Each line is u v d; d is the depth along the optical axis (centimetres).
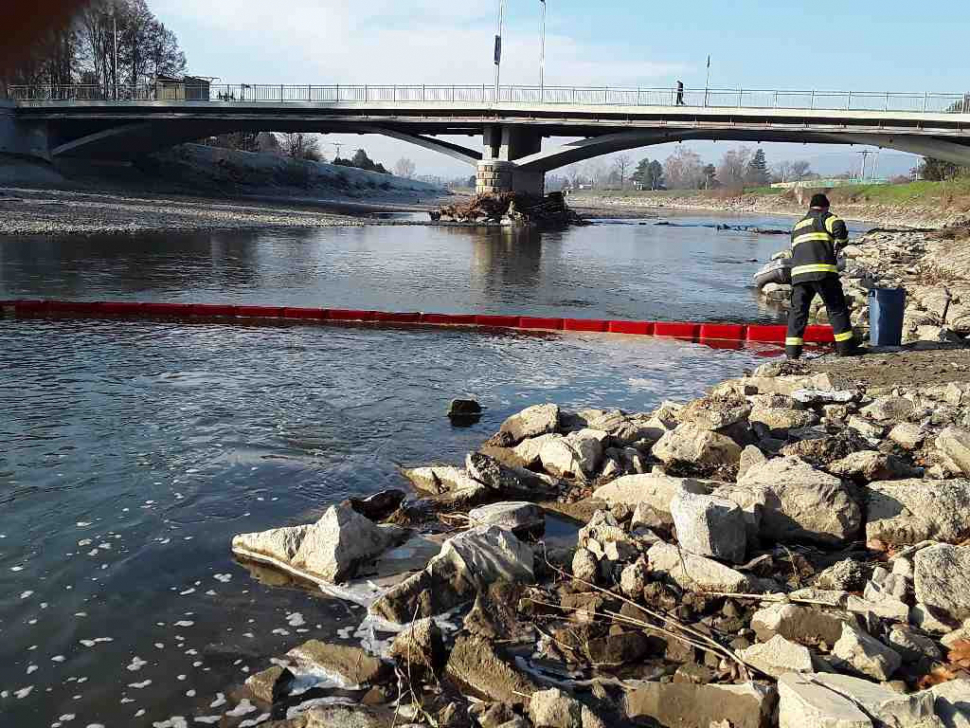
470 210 6203
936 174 8656
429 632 415
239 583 495
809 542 538
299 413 862
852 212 8775
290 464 707
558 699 355
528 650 425
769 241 4725
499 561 500
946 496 531
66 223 3488
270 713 371
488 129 6662
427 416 870
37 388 926
